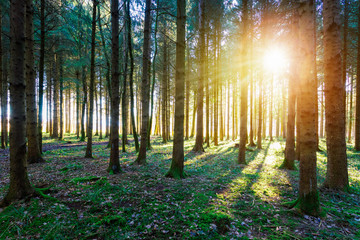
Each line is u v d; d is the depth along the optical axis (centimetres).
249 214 361
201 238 281
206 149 1421
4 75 1362
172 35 1875
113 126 665
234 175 670
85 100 1734
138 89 3127
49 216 332
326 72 510
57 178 581
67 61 1441
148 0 834
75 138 2338
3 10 991
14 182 381
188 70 1984
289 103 816
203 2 1277
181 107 623
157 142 2030
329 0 492
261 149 1437
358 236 297
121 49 1451
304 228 317
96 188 472
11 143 380
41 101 1020
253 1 1223
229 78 2138
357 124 1284
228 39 1700
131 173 653
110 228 305
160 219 334
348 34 1216
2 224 303
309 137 367
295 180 605
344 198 449
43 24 934
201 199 426
